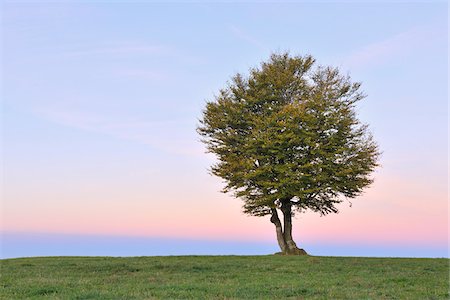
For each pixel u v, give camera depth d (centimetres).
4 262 2933
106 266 2602
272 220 3747
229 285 1862
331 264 2745
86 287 1825
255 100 3581
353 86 3697
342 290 1747
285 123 3341
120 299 1523
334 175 3434
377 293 1689
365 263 2834
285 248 3659
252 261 2925
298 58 3825
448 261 3047
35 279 2053
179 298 1558
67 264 2739
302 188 3403
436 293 1706
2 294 1658
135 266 2603
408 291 1755
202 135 3753
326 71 3756
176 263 2783
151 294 1650
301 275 2233
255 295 1617
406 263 2855
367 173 3556
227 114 3653
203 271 2402
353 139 3575
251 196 3581
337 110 3509
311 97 3569
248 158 3509
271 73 3659
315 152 3353
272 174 3450
